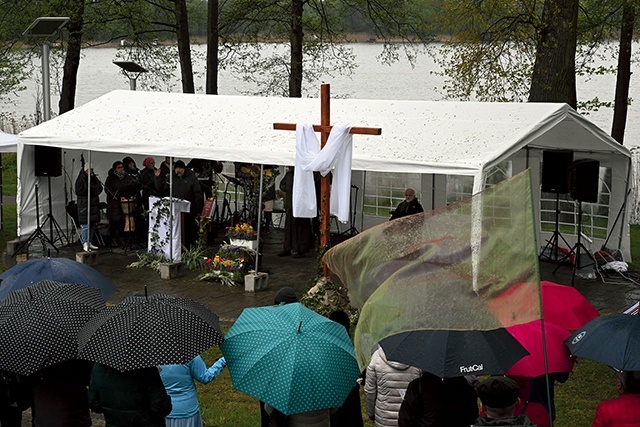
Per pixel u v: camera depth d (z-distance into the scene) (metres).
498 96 19.53
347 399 6.17
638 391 5.23
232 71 28.72
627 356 5.16
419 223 5.50
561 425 8.03
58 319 5.71
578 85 51.22
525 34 18.61
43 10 22.98
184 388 6.42
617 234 14.71
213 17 24.44
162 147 13.59
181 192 14.83
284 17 25.27
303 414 5.38
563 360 5.52
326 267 11.14
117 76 57.16
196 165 17.22
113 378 5.27
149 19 25.97
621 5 20.14
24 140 15.09
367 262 5.84
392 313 5.03
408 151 11.86
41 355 5.52
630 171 14.40
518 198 4.50
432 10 20.55
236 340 5.43
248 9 25.34
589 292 13.10
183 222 15.14
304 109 14.23
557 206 14.49
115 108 15.64
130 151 13.97
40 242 16.73
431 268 5.04
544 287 6.62
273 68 28.00
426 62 67.81
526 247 4.47
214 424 7.98
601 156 14.62
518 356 4.90
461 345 4.87
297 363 5.19
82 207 15.45
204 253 14.58
